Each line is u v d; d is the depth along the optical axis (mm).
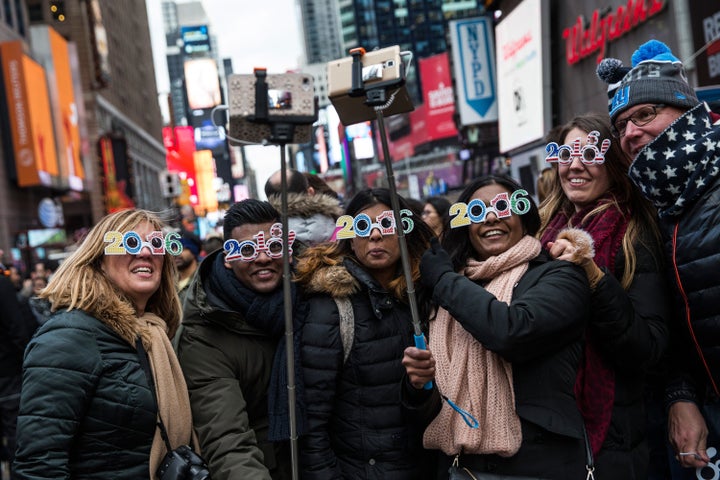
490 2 19609
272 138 2254
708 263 2355
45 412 2143
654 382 2867
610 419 2414
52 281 2402
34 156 40688
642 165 2471
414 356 2270
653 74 2512
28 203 44469
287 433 2527
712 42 8086
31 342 2258
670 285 2566
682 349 2658
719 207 2340
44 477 2105
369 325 2627
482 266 2467
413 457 2607
